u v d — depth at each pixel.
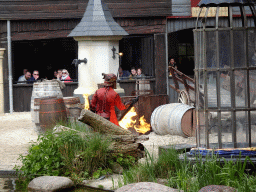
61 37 18.80
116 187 6.98
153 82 19.19
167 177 7.15
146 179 7.11
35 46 19.30
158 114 11.94
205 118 7.66
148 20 19.11
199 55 7.72
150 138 11.54
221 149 7.47
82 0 18.66
